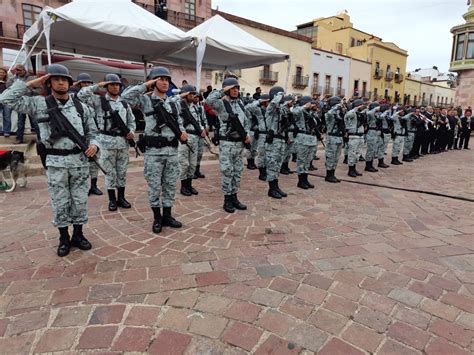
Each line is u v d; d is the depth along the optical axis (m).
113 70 13.24
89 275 3.11
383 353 2.20
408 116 9.77
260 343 2.27
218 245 3.79
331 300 2.77
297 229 4.32
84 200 3.59
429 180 7.68
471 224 4.68
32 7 17.36
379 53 36.44
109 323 2.45
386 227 4.48
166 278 3.07
